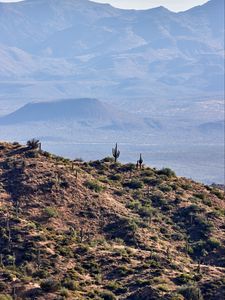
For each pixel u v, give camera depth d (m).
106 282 174.75
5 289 166.38
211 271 180.12
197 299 161.25
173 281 171.75
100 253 187.62
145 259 187.00
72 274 176.38
